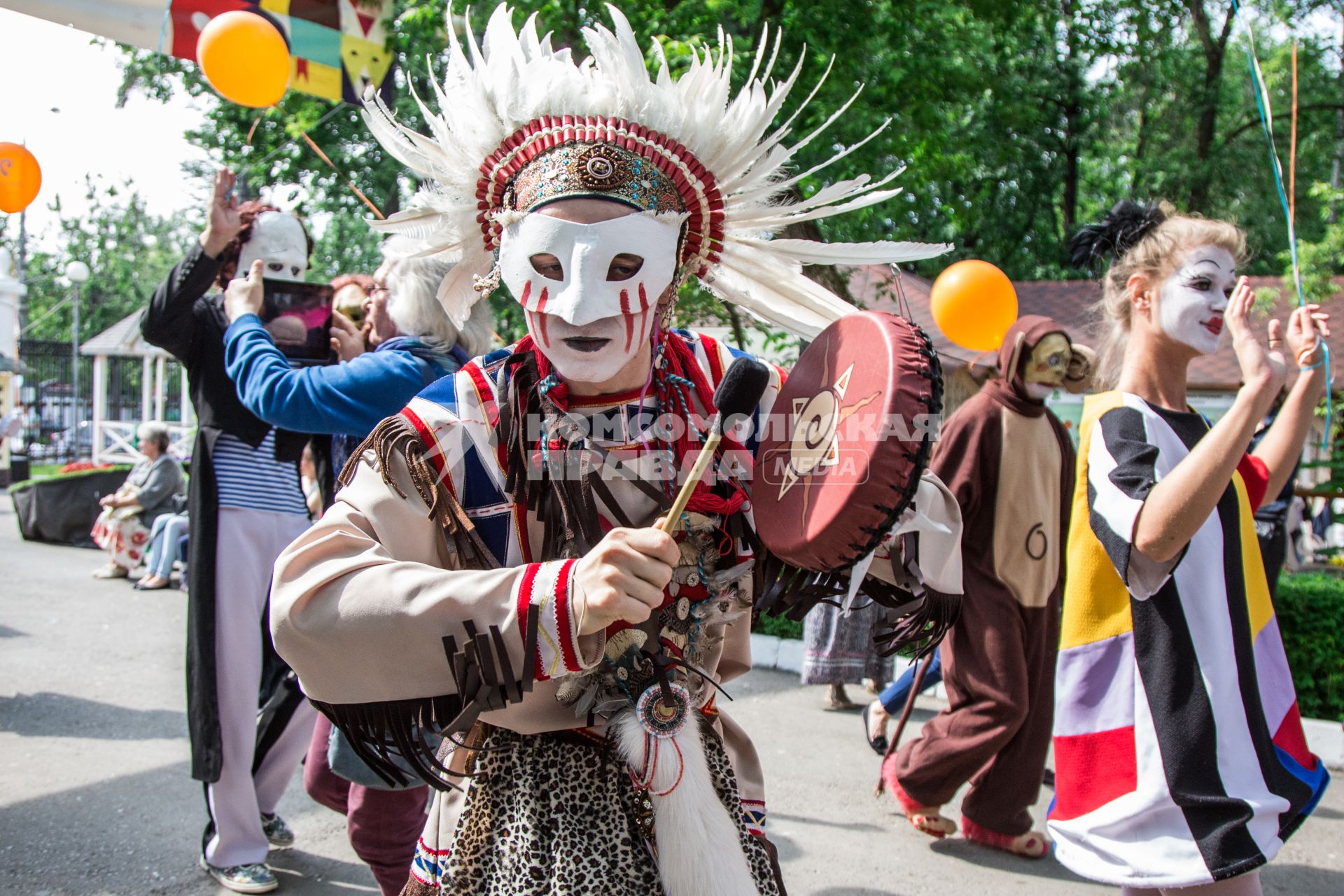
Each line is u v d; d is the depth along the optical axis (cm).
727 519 170
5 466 2127
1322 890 373
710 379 179
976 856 394
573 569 141
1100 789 245
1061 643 256
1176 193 1956
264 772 355
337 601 144
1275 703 254
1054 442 405
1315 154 2023
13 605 823
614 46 164
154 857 363
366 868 363
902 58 895
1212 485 227
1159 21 1689
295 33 486
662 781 152
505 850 156
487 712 155
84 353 2656
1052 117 2059
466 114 166
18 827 382
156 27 385
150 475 997
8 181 403
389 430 158
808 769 484
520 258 159
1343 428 768
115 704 553
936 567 176
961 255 2016
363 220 1277
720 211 171
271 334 312
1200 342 257
